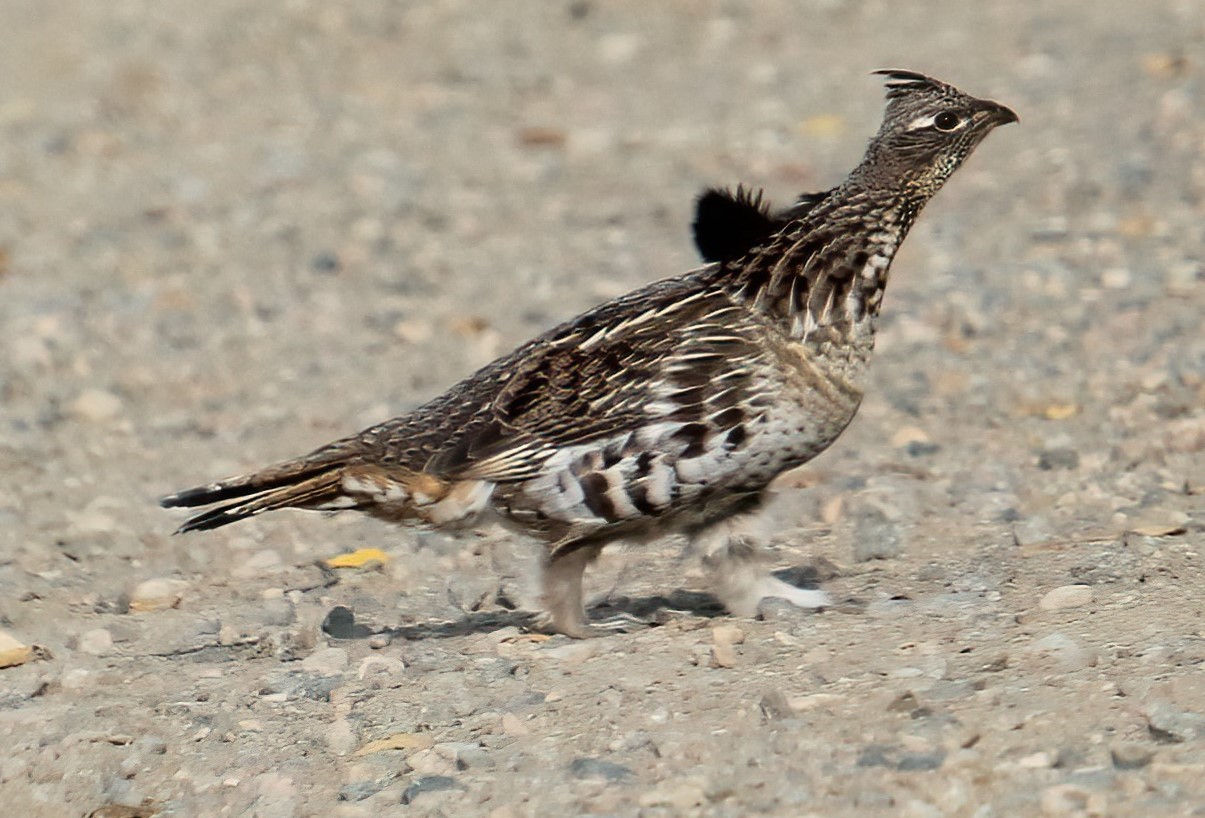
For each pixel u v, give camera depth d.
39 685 12.25
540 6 36.59
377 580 14.38
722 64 32.50
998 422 16.83
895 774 9.68
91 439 18.12
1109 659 10.86
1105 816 9.09
